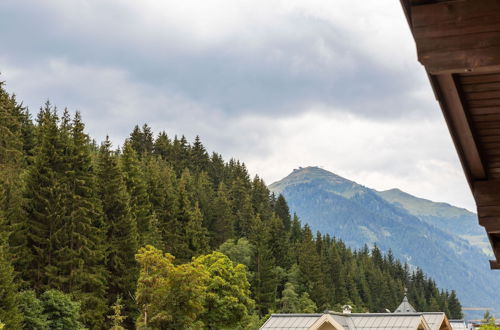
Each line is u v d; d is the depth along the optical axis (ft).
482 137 31.48
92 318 208.54
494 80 25.94
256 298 348.18
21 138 305.32
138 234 262.47
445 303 642.63
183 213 346.13
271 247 422.41
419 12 22.31
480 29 21.76
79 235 220.43
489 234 38.19
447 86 25.18
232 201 526.16
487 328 272.31
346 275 517.96
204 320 234.58
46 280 211.61
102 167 265.54
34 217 218.79
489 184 35.14
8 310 159.53
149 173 415.23
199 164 620.08
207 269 245.24
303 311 370.32
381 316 147.74
